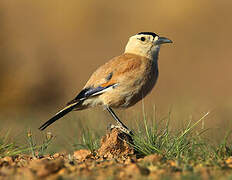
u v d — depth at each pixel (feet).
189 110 45.83
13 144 27.20
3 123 46.24
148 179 19.63
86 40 85.25
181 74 74.95
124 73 31.04
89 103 32.04
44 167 20.88
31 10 89.56
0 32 64.69
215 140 28.45
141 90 31.71
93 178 19.89
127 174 20.49
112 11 90.94
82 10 89.81
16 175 20.77
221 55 78.84
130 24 88.17
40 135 37.63
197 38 83.35
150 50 32.60
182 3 87.92
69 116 37.70
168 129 27.55
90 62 77.92
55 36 85.10
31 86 62.03
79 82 71.05
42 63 69.92
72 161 24.43
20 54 68.49
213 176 19.98
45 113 55.93
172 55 80.59
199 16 86.69
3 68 61.62
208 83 70.54
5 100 58.44
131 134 27.81
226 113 48.47
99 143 29.99
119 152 26.61
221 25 84.89
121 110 36.17
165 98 62.80
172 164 22.74
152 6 90.38
